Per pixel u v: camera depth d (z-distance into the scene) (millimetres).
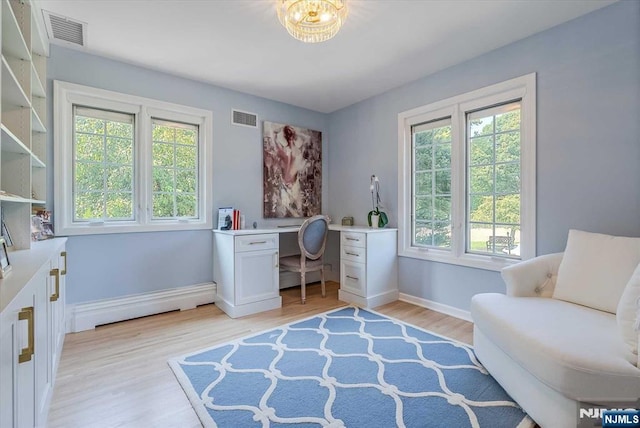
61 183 2502
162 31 2291
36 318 1195
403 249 3346
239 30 2281
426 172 3213
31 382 1122
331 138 4246
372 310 3055
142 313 2846
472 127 2840
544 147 2318
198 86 3203
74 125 2623
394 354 2123
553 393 1293
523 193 2449
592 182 2100
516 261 2490
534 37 2354
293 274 3994
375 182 3635
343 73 3029
